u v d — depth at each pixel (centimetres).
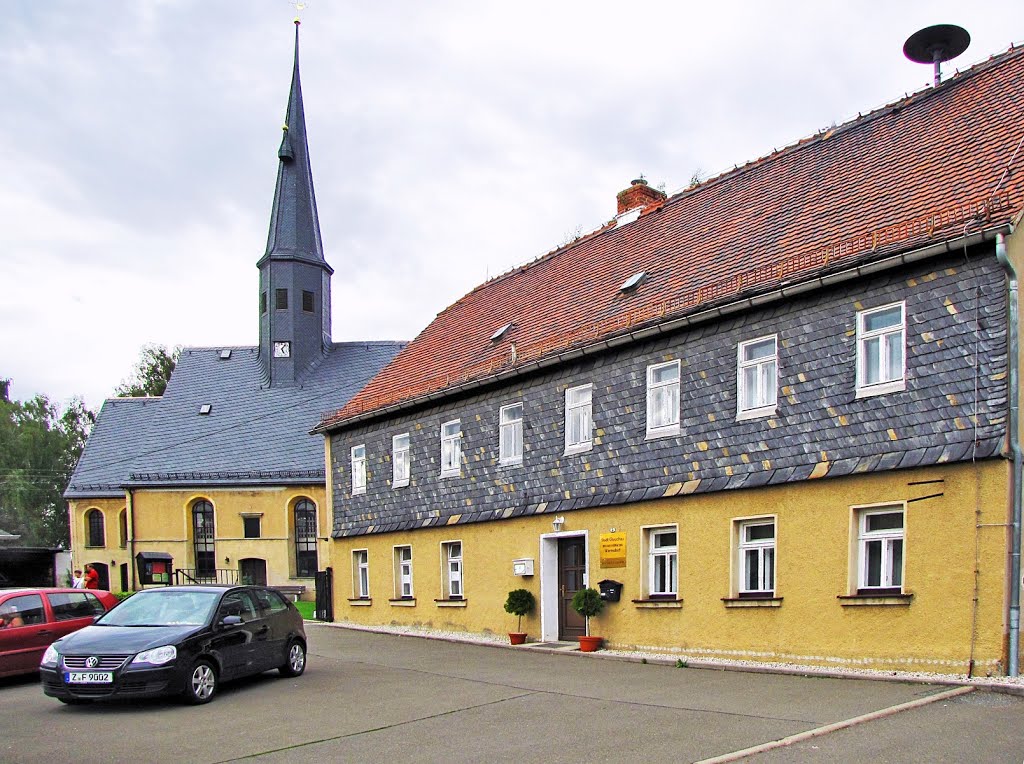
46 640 1583
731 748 920
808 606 1448
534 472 2056
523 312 2442
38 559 4981
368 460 2722
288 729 1109
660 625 1703
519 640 1973
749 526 1580
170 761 968
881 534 1382
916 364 1346
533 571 2031
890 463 1352
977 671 1230
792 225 1752
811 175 1931
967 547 1262
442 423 2398
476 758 931
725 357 1633
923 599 1303
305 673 1599
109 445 4694
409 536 2489
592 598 1803
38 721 1209
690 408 1688
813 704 1123
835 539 1421
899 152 1739
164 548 4131
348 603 2777
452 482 2333
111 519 4494
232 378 4700
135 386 7319
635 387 1814
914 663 1303
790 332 1527
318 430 2905
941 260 1327
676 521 1689
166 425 4469
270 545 4075
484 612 2181
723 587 1588
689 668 1528
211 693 1316
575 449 1950
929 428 1323
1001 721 984
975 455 1254
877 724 985
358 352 4747
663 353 1759
